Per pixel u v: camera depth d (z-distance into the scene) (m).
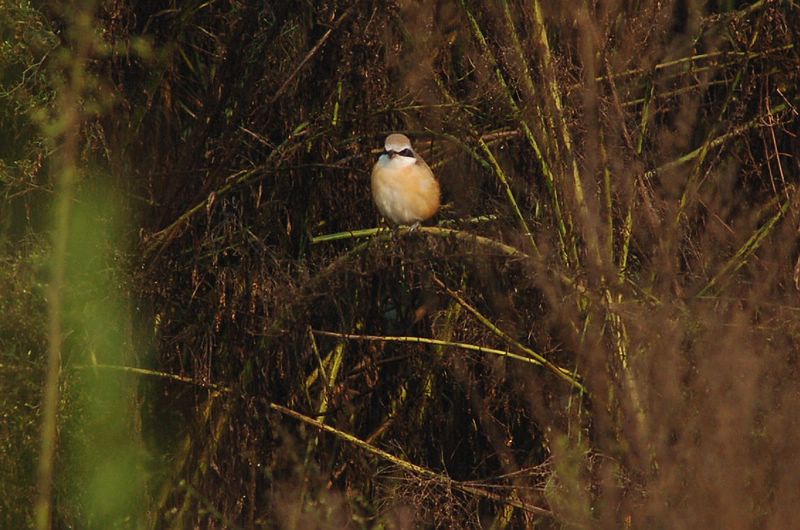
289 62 10.66
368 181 11.38
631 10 10.46
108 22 9.95
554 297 9.41
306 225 11.26
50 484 8.92
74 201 9.55
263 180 11.11
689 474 8.85
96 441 9.66
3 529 9.37
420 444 11.62
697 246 10.46
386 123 11.37
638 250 10.05
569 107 9.85
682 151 11.19
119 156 10.20
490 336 10.63
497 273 10.52
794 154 11.44
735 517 8.58
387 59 10.52
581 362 9.78
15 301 8.94
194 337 10.70
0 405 9.12
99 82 9.83
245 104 10.44
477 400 10.72
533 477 10.73
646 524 8.92
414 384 11.80
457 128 10.52
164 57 10.34
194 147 10.44
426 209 10.64
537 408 9.98
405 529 10.16
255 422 10.95
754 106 11.68
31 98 9.33
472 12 10.58
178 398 11.05
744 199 11.28
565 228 9.77
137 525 10.06
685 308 9.52
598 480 9.57
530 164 10.52
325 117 10.59
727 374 8.94
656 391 9.28
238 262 10.95
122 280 9.71
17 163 9.59
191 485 10.95
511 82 10.58
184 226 10.40
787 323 9.44
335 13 10.62
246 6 10.38
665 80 11.09
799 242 10.74
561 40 9.91
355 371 11.67
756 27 11.19
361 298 11.61
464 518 10.53
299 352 11.28
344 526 10.74
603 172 9.69
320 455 11.42
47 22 9.61
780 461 8.80
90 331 9.67
